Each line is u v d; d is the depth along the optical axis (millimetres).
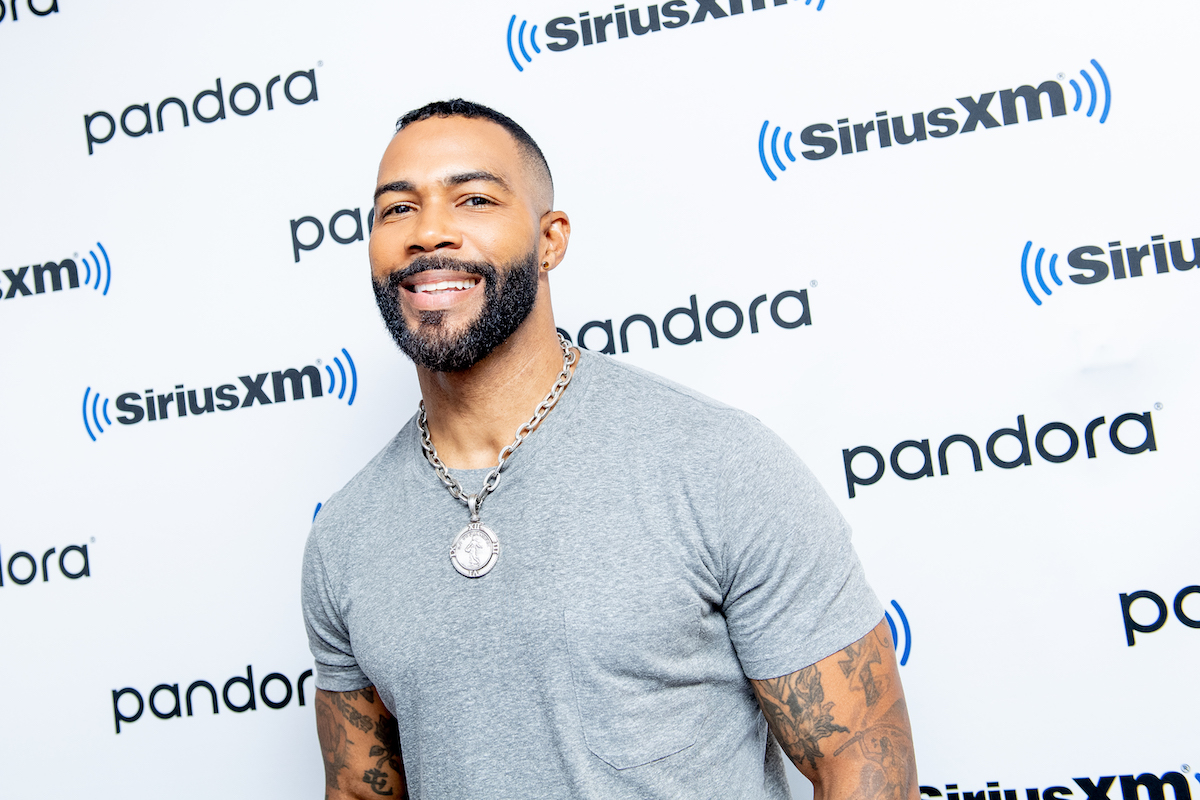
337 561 979
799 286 1313
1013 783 1233
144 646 1442
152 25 1503
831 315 1304
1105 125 1246
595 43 1377
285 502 1425
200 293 1465
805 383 1306
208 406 1451
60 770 1449
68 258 1499
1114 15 1249
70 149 1513
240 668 1422
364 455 1409
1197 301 1214
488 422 954
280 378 1438
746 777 886
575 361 988
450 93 1414
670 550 845
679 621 837
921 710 1258
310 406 1430
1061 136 1257
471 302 906
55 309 1498
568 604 838
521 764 841
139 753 1437
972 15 1285
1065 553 1234
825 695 842
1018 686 1237
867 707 856
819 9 1324
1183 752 1194
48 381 1491
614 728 824
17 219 1516
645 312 1347
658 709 840
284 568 1419
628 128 1364
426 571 906
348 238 1433
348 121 1441
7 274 1514
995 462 1255
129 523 1459
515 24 1398
